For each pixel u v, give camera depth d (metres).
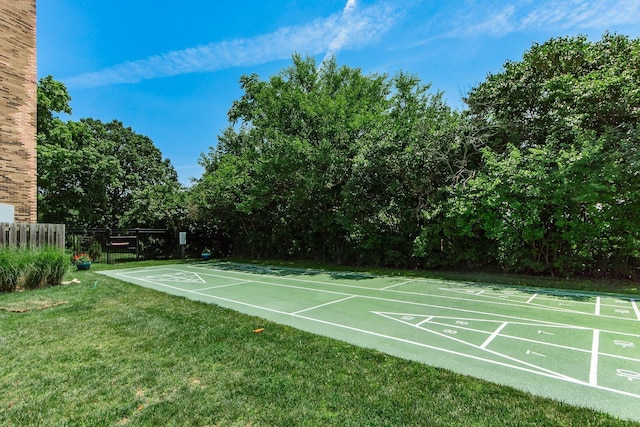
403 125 14.16
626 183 9.46
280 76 18.00
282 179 16.58
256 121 18.41
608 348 4.83
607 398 3.34
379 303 7.96
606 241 10.33
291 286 10.63
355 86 16.70
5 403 3.19
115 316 6.38
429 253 13.60
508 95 12.64
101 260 19.88
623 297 8.53
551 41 12.90
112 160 25.66
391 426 2.82
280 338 5.11
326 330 5.73
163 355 4.39
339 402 3.21
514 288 9.91
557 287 9.86
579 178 9.70
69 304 7.38
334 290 9.83
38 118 21.30
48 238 10.54
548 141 10.65
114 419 2.92
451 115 14.15
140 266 17.14
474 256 12.58
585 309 7.27
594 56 11.66
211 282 11.59
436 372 3.90
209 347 4.69
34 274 9.33
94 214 26.48
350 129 14.75
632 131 9.48
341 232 17.00
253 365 4.08
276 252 21.03
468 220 11.86
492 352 4.66
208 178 19.50
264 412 3.04
